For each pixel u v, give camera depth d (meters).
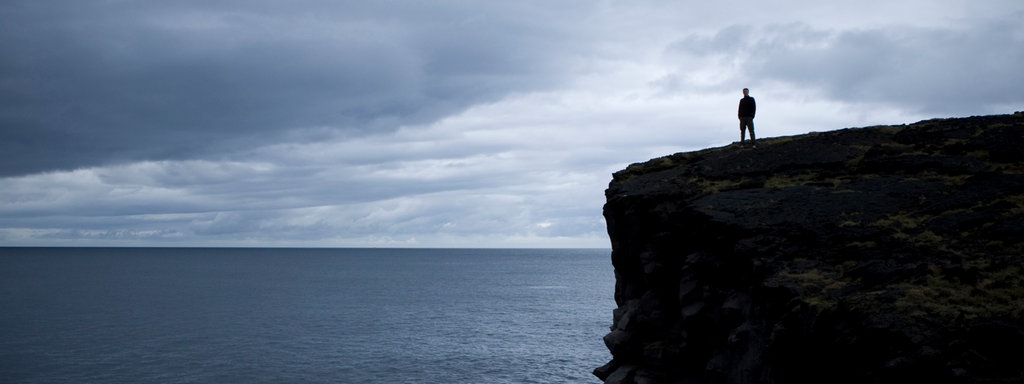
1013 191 27.70
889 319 19.84
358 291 190.00
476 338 99.69
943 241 24.84
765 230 28.47
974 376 17.12
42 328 108.62
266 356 85.12
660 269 33.19
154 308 141.12
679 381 30.41
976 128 36.09
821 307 21.88
